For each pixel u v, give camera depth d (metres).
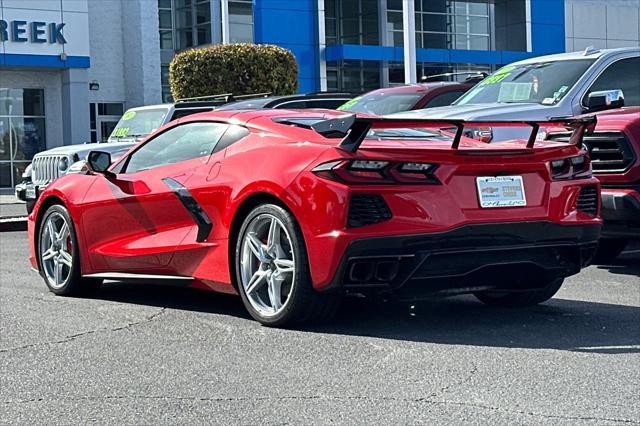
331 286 6.06
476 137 9.38
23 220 17.05
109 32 35.28
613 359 5.54
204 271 6.95
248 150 6.75
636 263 9.90
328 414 4.54
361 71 38.66
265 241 6.59
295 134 6.54
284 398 4.82
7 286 8.79
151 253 7.29
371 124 5.89
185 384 5.14
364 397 4.81
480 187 6.17
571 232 6.50
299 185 6.14
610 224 8.87
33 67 31.27
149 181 7.40
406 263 6.01
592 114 9.20
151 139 7.70
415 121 5.96
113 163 7.93
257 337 6.24
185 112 16.08
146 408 4.71
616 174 8.67
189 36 36.72
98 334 6.47
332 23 38.28
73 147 15.52
